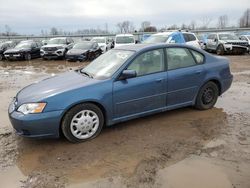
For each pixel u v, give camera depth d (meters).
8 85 9.72
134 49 5.16
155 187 3.25
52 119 4.19
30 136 4.21
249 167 3.63
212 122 5.22
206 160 3.82
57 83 4.71
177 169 3.61
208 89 5.86
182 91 5.41
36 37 33.66
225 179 3.37
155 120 5.33
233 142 4.36
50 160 3.93
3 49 20.38
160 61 5.18
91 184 3.35
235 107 6.14
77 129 4.42
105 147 4.28
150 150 4.14
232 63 14.77
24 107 4.22
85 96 4.37
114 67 4.86
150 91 4.97
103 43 21.14
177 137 4.58
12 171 3.69
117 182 3.37
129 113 4.87
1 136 4.82
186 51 5.55
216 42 20.50
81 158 3.96
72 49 18.45
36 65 16.55
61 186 3.32
